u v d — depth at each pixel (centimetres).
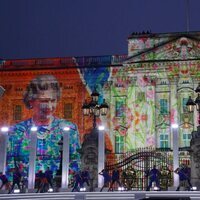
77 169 4997
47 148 5200
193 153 2841
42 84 5378
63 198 2408
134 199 2195
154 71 5159
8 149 5262
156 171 2742
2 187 2905
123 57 5303
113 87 5228
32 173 3048
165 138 5000
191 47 5106
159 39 5194
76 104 5262
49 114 5300
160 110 5084
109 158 4097
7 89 5428
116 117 5138
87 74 5303
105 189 2839
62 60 5397
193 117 4953
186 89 5059
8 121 5359
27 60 5453
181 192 2488
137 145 5012
